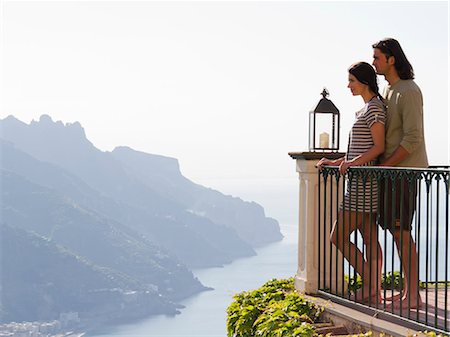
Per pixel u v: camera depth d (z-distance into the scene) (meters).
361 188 5.71
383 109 5.62
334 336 5.39
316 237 6.52
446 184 4.67
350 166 5.67
